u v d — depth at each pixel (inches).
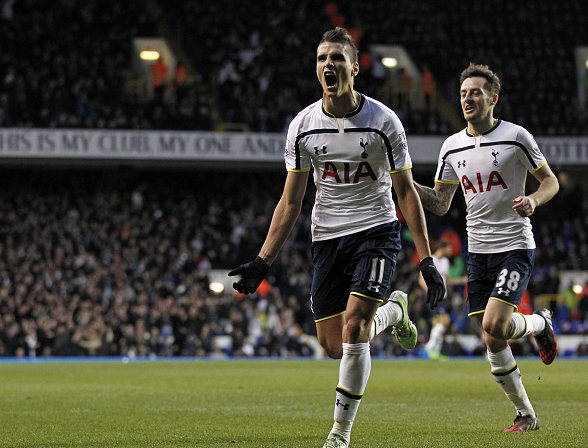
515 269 303.9
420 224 250.4
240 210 1423.5
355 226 254.1
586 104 1555.1
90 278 1144.8
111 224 1322.6
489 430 303.6
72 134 1283.2
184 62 1499.8
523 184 312.2
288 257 1301.7
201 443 269.3
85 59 1414.9
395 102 1466.5
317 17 1567.4
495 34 1608.0
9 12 1469.0
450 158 322.3
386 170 255.4
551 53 1587.1
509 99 1503.4
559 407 392.5
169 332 1105.4
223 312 1135.0
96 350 1075.3
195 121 1342.3
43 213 1296.8
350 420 242.4
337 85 243.9
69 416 359.6
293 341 1139.9
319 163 255.6
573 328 1201.4
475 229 316.2
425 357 1135.6
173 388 541.6
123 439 280.8
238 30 1521.9
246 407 403.9
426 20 1609.3
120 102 1348.4
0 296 1077.1
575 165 1389.0
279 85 1454.2
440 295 243.1
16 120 1302.9
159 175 1449.3
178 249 1300.4
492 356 303.9
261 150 1344.7
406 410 384.2
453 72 1560.0
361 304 243.8
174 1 1541.6
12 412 378.0
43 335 1059.3
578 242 1409.9
